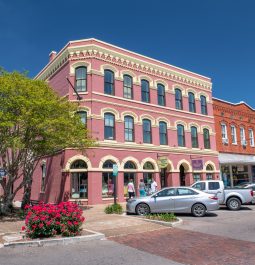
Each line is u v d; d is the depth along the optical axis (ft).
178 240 31.17
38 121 50.29
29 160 59.57
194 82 100.17
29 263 23.73
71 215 33.30
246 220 44.62
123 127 78.64
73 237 31.35
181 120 93.04
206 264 22.50
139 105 83.25
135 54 85.46
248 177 113.70
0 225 44.14
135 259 24.21
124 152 77.30
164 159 80.18
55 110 54.90
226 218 47.26
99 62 77.66
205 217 48.80
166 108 89.51
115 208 54.54
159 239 31.89
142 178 79.46
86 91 75.41
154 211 50.65
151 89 87.40
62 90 79.61
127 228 38.22
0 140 50.80
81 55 77.36
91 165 71.10
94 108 74.18
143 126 83.82
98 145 66.18
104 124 75.51
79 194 70.69
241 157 111.34
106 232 35.73
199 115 98.94
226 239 31.22
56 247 29.25
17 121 50.39
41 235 32.48
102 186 72.33
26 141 53.83
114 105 78.02
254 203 68.03
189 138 94.38
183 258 24.31
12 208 60.95
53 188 75.56
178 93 95.25
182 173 93.30
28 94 52.01
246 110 118.83
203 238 31.94
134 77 84.07
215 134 103.55
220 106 108.58
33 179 86.99
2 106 50.78
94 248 28.40
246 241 30.01
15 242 30.04
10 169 56.85
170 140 88.74
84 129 60.39
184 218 47.93
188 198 50.11
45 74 91.04
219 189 59.57
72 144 59.31
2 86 50.03
